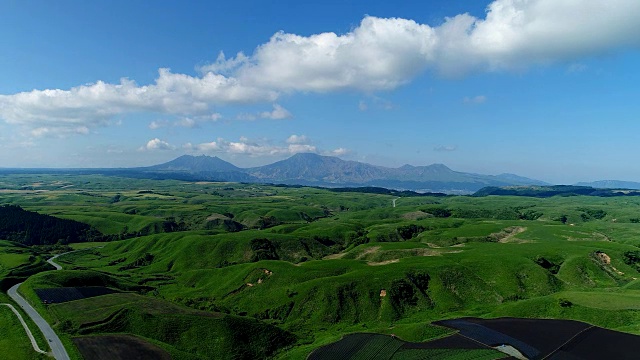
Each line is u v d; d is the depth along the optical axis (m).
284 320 131.25
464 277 151.25
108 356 94.19
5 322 111.12
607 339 103.50
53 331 106.75
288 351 107.56
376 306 134.38
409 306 136.88
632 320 112.88
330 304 133.38
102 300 128.50
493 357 96.00
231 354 102.94
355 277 144.62
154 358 94.44
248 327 112.31
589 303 122.62
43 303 125.50
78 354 94.19
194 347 104.06
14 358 91.69
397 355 98.75
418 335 109.56
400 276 146.00
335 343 106.75
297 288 142.25
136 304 121.81
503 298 142.62
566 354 96.69
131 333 107.44
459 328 113.44
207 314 117.12
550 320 117.31
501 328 112.50
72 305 123.75
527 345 101.75
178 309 120.06
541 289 147.25
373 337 110.19
